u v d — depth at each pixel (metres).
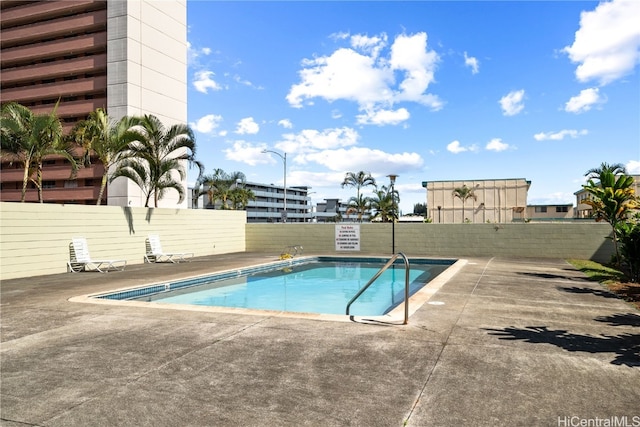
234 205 59.28
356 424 3.17
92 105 37.50
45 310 7.41
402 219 53.31
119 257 16.41
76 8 39.50
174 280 11.73
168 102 38.62
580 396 3.62
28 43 42.84
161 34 38.03
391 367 4.38
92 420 3.27
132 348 5.12
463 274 12.35
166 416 3.33
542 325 6.11
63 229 14.11
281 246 24.06
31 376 4.22
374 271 17.08
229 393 3.76
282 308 10.05
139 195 34.91
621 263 15.48
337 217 86.88
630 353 4.79
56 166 38.19
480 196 53.69
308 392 3.77
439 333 5.68
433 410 3.38
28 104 41.69
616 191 13.32
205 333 5.77
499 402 3.51
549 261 17.05
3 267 12.16
